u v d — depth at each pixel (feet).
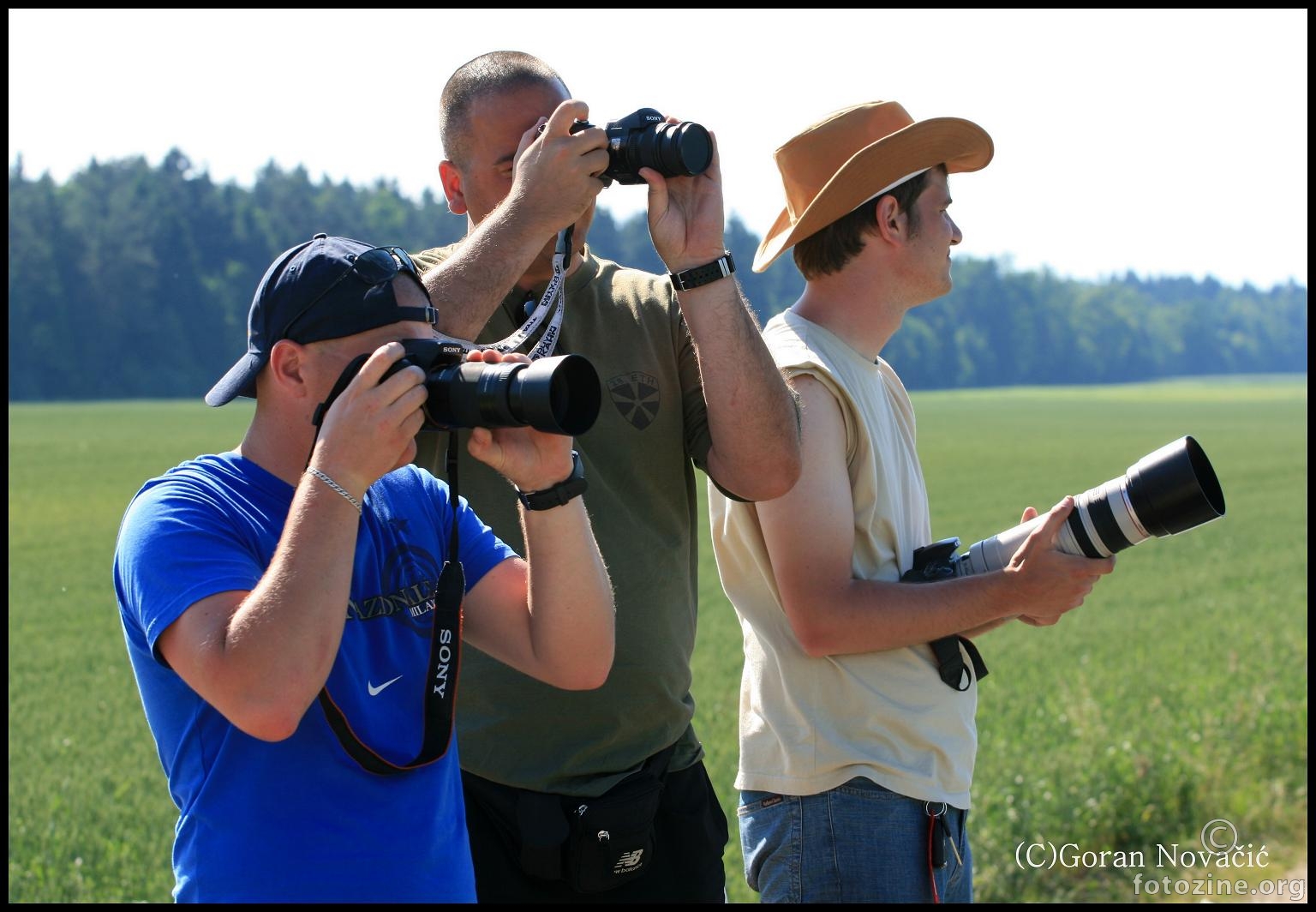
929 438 160.45
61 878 18.71
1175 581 49.29
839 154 10.27
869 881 9.37
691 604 9.53
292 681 5.56
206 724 6.15
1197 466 9.17
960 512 82.58
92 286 291.99
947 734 9.62
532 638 7.18
